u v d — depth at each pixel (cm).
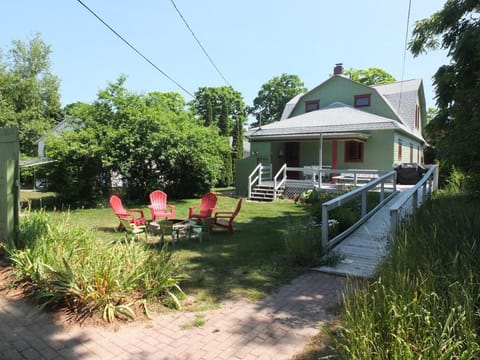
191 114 1617
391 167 1516
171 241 715
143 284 391
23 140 2464
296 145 1830
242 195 1680
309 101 2089
